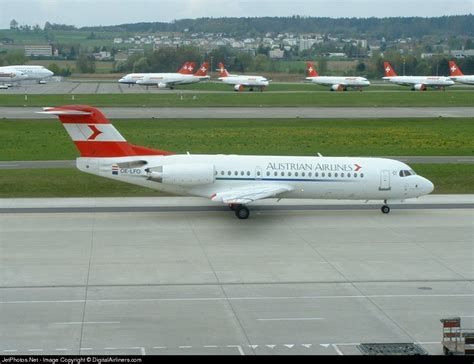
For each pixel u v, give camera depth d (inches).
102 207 2311.8
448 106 5684.1
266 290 1531.7
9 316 1363.2
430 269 1694.1
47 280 1581.0
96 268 1672.0
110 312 1390.3
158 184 2190.0
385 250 1852.9
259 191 2134.6
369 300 1477.6
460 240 1956.2
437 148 3563.0
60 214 2208.4
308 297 1491.1
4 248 1828.2
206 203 2381.9
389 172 2250.2
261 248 1860.2
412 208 2358.5
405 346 1237.7
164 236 1966.0
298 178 2209.6
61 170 2839.6
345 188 2230.6
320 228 2078.0
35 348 1211.2
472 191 2640.3
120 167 2162.9
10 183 2600.9
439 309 1430.9
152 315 1376.7
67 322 1334.9
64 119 2139.5
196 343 1241.4
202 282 1578.5
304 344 1244.5
